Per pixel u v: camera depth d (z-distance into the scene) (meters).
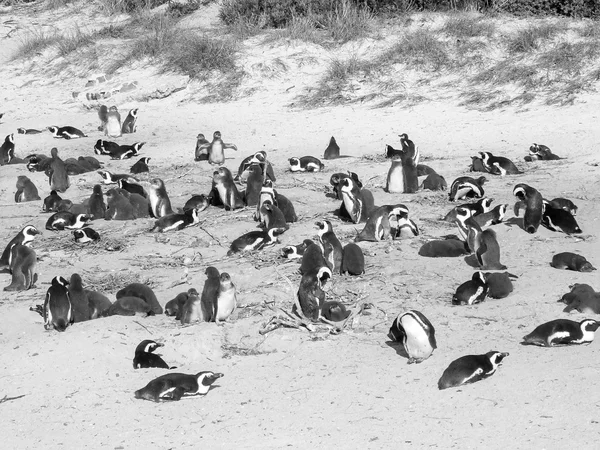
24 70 35.50
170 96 31.86
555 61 29.00
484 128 26.22
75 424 10.23
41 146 27.48
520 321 12.30
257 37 34.19
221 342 12.41
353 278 14.58
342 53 32.28
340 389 10.66
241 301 13.77
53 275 15.92
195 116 29.75
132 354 12.05
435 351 11.48
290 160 22.89
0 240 18.39
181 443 9.58
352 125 27.58
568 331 11.38
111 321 13.11
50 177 22.22
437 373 10.85
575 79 28.20
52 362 11.84
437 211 18.55
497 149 24.16
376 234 16.55
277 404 10.40
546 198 18.73
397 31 32.81
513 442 9.06
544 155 22.69
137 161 24.52
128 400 10.76
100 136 28.36
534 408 9.76
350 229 17.48
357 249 14.80
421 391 10.42
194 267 15.91
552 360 10.97
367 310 13.16
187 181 22.62
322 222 15.02
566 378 10.40
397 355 11.55
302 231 17.47
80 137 28.28
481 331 12.05
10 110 32.19
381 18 33.91
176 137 27.61
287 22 34.84
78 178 23.50
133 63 33.91
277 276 14.84
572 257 14.39
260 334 12.52
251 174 19.89
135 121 28.83
